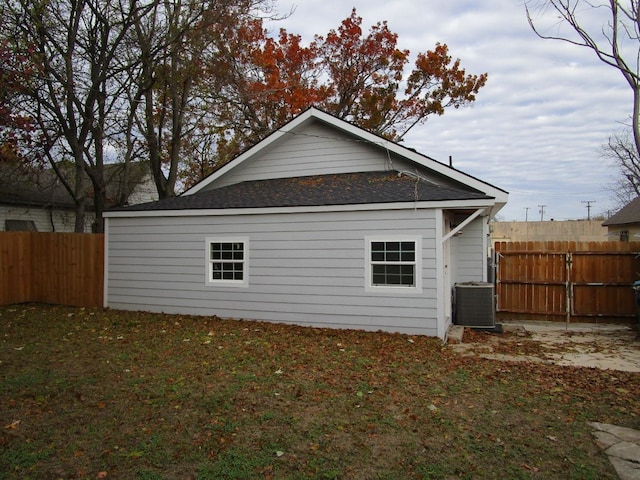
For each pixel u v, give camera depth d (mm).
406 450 4047
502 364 6988
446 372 6414
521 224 39438
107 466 3756
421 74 26438
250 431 4402
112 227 12039
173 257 11273
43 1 12398
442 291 8805
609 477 3619
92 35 14453
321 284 9719
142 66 15125
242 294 10484
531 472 3686
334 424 4574
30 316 10883
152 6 14289
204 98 17781
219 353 7352
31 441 4180
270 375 6148
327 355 7270
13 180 17469
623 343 8867
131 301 11797
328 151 12406
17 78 11570
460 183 10695
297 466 3762
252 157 13047
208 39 16219
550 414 4898
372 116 26156
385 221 9195
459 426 4547
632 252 10953
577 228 38375
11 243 12828
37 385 5715
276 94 22859
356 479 3582
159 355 7223
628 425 4621
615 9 5391
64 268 12812
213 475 3619
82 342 8148
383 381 5938
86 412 4859
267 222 10250
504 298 11734
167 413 4832
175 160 17844
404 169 11586
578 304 11273
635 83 5375
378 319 9234
